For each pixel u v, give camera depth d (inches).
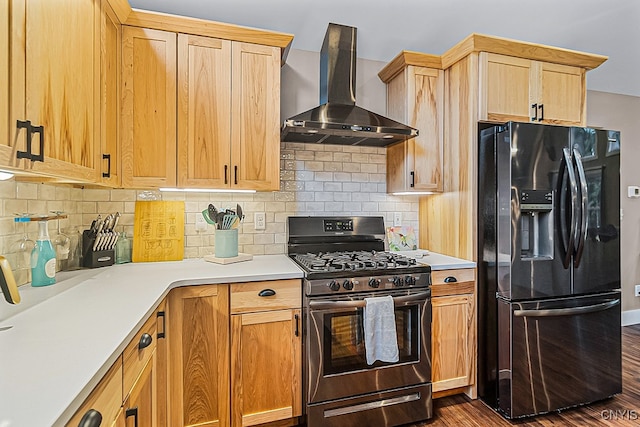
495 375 84.6
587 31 97.9
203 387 67.7
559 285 82.1
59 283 62.6
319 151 102.2
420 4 85.4
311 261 81.6
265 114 82.7
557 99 94.2
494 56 88.4
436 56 95.9
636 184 142.4
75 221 79.3
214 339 68.4
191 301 67.0
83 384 28.1
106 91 63.9
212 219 85.4
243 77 80.9
